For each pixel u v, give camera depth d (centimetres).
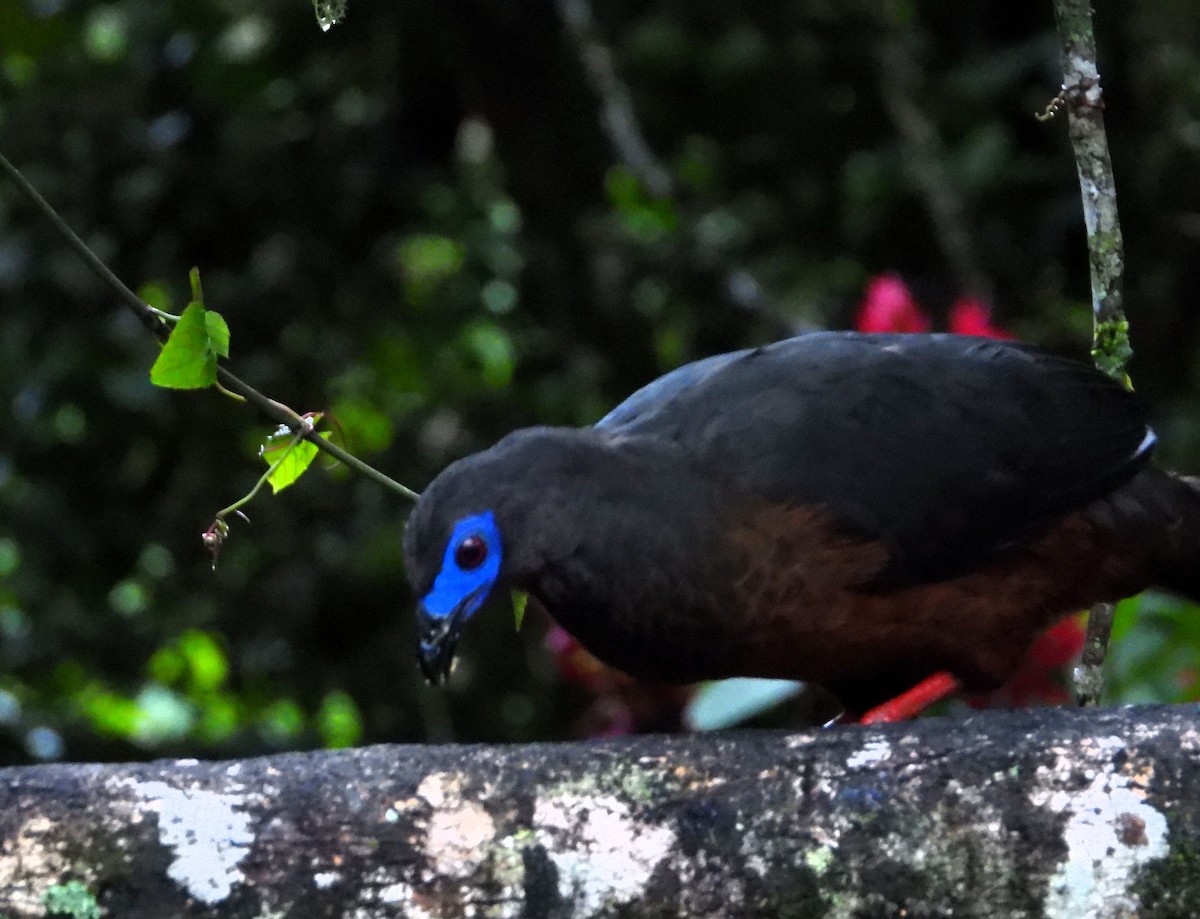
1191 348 1313
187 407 1219
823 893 461
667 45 1309
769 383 616
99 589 1218
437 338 1270
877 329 794
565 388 1277
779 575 580
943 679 637
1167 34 1266
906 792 465
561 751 473
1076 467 630
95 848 446
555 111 1216
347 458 579
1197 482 666
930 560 601
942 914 460
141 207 1236
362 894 452
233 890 448
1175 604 818
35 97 1221
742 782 468
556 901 457
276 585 1242
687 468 581
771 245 1336
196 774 461
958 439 611
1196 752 468
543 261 1285
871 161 1288
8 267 1177
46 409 1172
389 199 1310
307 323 1277
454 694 1253
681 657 587
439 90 1315
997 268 1299
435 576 545
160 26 1239
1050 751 470
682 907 459
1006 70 1299
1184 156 1264
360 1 1255
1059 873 459
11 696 1109
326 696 1248
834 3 1265
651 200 1238
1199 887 459
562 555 561
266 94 1274
